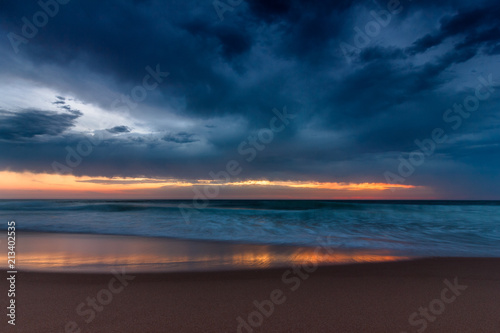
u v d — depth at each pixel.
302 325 3.36
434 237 10.66
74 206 27.83
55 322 3.40
